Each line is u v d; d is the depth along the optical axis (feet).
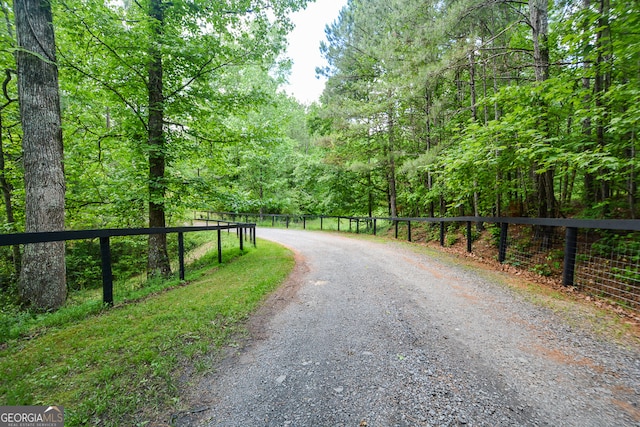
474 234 33.12
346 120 47.80
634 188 20.53
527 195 31.40
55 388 7.50
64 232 12.31
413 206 56.90
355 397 7.43
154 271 25.34
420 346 10.14
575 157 16.99
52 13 19.10
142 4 24.50
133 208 28.96
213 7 25.49
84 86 25.49
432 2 29.55
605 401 7.20
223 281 19.38
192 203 28.53
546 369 8.66
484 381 8.07
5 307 15.81
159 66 25.11
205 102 28.58
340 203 67.26
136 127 26.23
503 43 33.78
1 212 30.14
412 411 6.88
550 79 18.70
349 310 13.79
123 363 8.71
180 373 8.45
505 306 14.01
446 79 35.32
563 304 14.14
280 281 19.31
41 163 17.15
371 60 50.37
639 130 16.99
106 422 6.45
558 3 24.91
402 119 45.57
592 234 22.06
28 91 17.01
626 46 16.38
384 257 27.68
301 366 8.96
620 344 10.12
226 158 34.12
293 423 6.53
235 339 10.82
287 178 91.81
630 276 15.76
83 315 12.93
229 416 6.77
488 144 23.26
